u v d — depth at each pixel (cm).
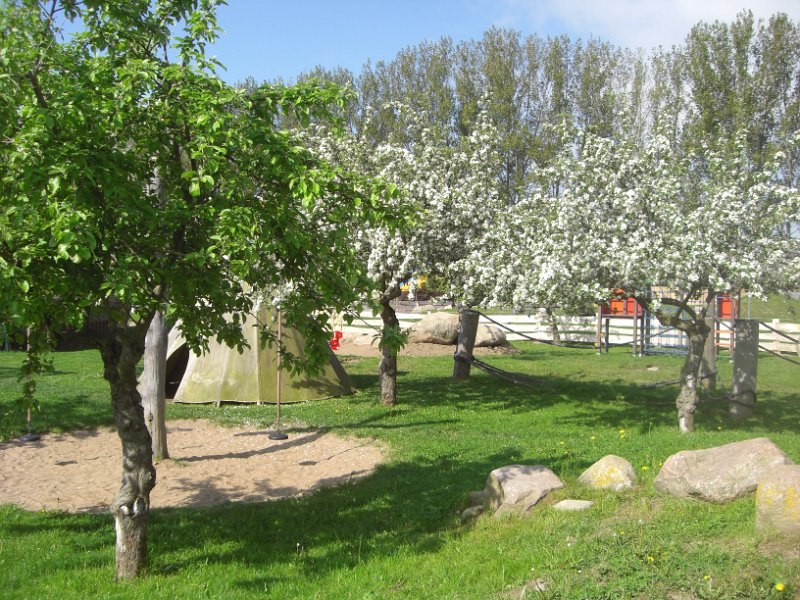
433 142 1380
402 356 2170
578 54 3650
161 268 582
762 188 995
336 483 956
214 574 648
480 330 2338
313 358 709
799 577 479
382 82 3978
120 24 620
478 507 771
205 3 645
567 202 1050
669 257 940
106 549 724
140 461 642
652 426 1170
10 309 492
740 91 2770
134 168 601
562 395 1498
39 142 526
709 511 629
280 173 603
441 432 1176
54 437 1176
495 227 1283
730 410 1248
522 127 3466
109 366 630
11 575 643
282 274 702
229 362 1496
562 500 718
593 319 2570
